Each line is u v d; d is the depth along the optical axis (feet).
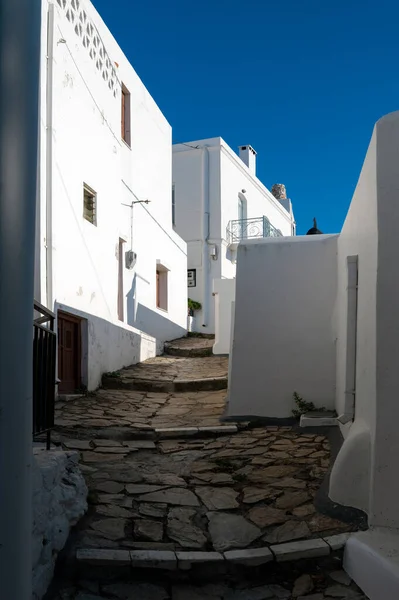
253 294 26.11
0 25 7.95
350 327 18.06
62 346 29.01
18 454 7.86
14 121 7.92
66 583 12.35
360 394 16.52
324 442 21.06
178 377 35.24
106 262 35.42
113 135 37.52
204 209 65.62
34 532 11.48
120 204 38.96
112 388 32.99
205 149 65.98
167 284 52.01
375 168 14.40
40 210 25.85
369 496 14.25
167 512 15.31
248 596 12.23
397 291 13.67
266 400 25.29
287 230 90.84
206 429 22.91
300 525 14.37
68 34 29.76
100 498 15.92
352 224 19.81
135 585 12.48
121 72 41.27
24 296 7.98
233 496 16.43
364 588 12.05
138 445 21.56
